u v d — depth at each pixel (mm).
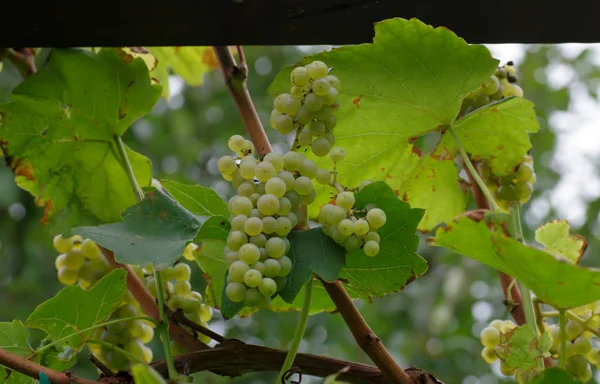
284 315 3373
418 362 3199
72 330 1213
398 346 3244
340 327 3396
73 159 1413
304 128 1125
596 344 1282
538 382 1032
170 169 3744
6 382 1193
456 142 1277
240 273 1031
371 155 1313
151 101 1429
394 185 1353
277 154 1078
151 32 1323
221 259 1330
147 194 1156
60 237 1374
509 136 1335
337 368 1160
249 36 1327
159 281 1210
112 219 1422
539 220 3227
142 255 1104
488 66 1243
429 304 3320
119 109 1416
